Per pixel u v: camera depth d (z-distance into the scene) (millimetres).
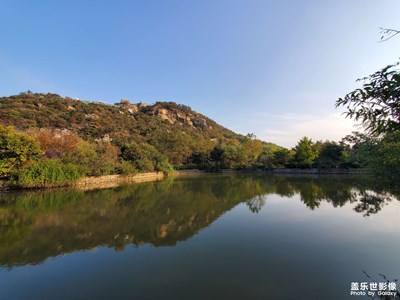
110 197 18781
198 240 9125
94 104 84188
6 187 20188
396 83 2061
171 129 88500
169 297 5367
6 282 6184
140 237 9570
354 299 5223
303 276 6262
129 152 38625
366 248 8016
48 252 8109
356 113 2451
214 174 47938
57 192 20531
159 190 23297
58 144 26328
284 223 11250
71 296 5512
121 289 5762
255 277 6227
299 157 47812
